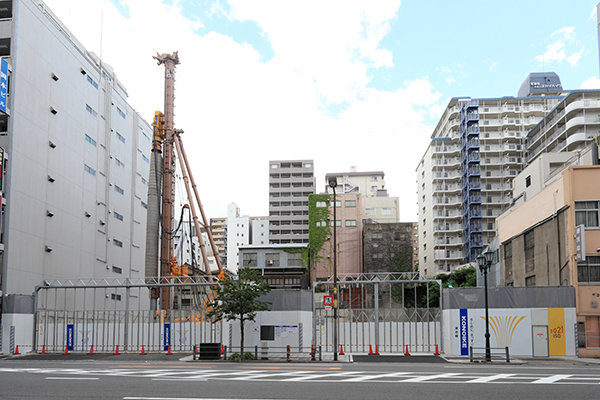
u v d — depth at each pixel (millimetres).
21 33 54281
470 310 37438
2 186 47906
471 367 26797
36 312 42781
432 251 112250
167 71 84000
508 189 108875
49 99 58875
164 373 22438
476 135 111438
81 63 67188
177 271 79500
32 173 54906
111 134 75938
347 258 93562
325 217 95188
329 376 21062
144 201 88562
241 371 23719
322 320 44312
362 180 149250
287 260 92500
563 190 38531
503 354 35844
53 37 60375
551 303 36844
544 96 114188
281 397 15180
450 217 110938
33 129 55438
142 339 40375
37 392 16172
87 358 34875
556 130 99562
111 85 76562
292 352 37719
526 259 46875
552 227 40719
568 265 37625
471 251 105750
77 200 64562
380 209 118438
